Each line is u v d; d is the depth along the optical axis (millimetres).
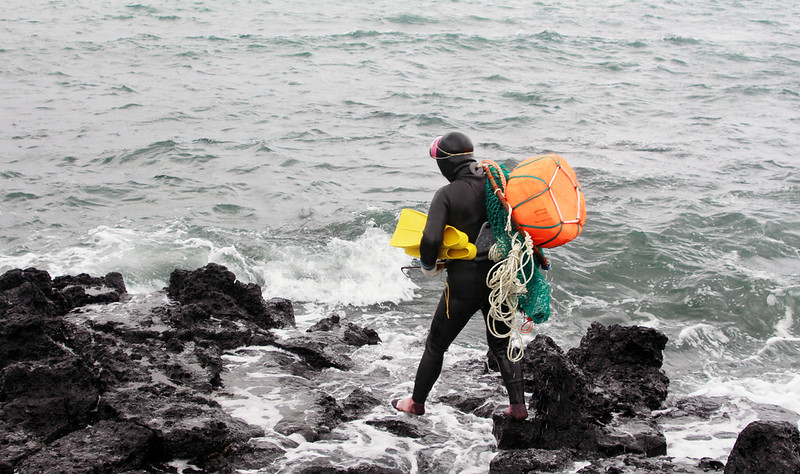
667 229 11812
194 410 4719
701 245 11320
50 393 4645
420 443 5031
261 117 20297
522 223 4438
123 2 42938
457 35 35688
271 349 6414
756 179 15430
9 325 5148
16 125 18531
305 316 8758
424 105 22453
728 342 8555
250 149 16781
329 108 21703
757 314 9172
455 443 5051
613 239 11312
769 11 50531
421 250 4512
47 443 4422
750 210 12984
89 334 5727
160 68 27109
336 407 5363
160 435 4414
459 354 7262
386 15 41062
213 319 6719
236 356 6180
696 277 9977
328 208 12773
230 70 27188
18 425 4473
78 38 32281
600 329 6305
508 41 35094
